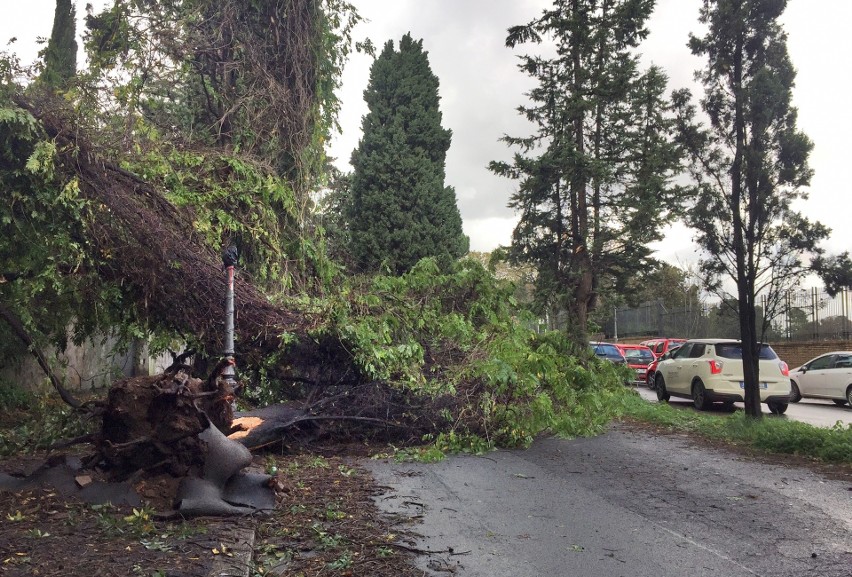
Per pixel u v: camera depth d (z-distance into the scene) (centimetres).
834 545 509
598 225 1647
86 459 579
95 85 839
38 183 643
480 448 900
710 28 1049
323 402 871
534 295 1639
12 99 646
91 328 804
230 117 1196
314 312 910
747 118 1007
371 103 2856
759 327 1658
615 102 1609
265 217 1060
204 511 529
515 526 555
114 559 416
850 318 2416
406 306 1052
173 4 1162
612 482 725
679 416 1245
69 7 1645
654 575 446
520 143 1644
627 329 4281
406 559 469
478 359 991
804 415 1639
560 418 1017
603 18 1543
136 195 775
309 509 586
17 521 480
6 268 684
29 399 1083
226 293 770
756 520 578
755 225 1030
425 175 2723
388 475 748
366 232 2652
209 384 635
